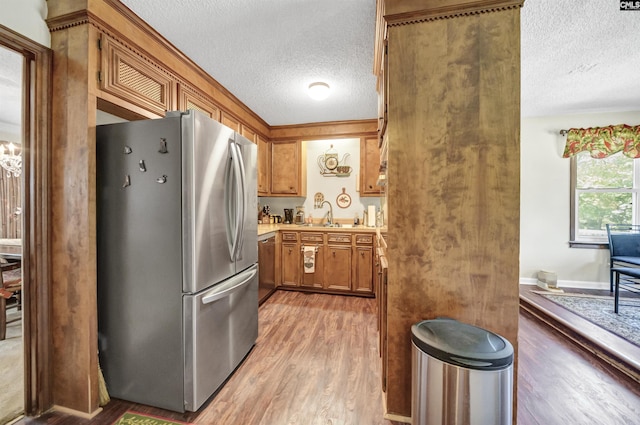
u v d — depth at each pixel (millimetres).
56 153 1483
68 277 1474
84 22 1434
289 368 1852
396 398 1400
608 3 1629
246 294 1982
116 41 1580
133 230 1506
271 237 3395
